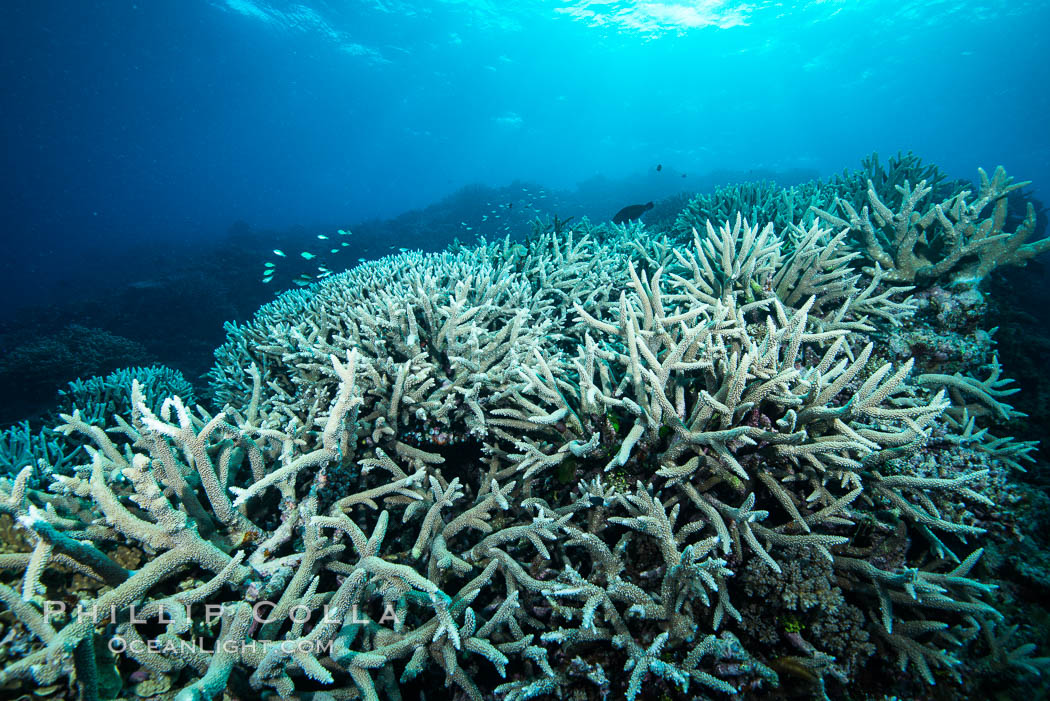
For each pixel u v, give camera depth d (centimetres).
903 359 410
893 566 262
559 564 288
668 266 586
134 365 1193
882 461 270
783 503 253
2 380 1023
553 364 351
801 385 274
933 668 245
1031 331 712
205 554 212
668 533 238
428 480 322
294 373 413
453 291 478
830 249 389
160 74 6184
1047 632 271
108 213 10012
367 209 12150
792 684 221
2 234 7644
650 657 213
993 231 418
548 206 3095
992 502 285
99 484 199
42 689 174
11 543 208
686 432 256
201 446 234
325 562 245
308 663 181
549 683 221
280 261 2031
